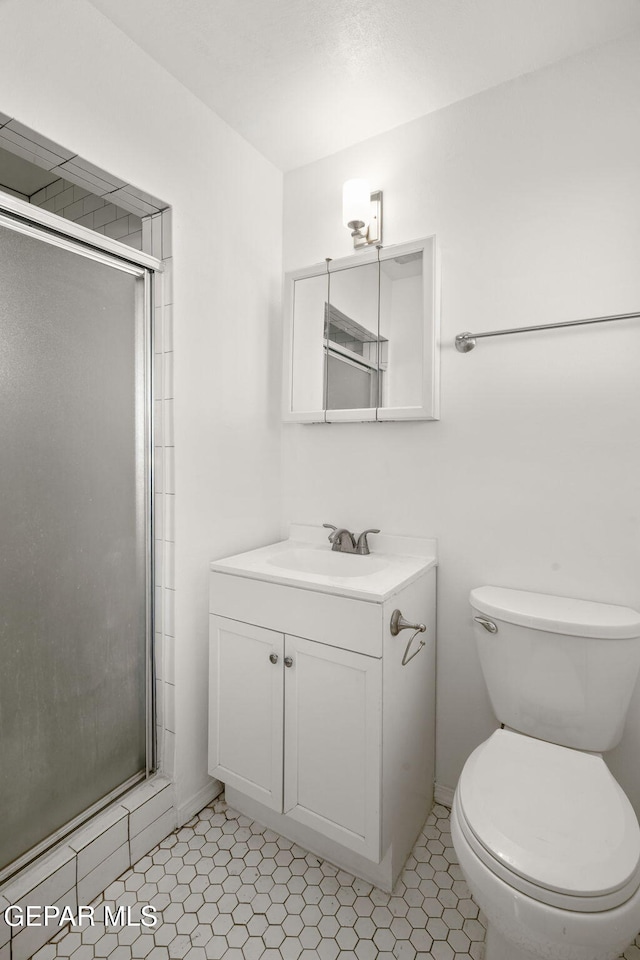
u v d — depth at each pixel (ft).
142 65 4.70
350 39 4.55
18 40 3.74
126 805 4.67
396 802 4.42
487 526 5.24
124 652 4.92
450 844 4.94
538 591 4.96
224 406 5.75
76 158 4.21
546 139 4.88
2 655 3.91
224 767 5.15
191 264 5.27
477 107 5.25
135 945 3.86
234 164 5.86
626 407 4.52
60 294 4.26
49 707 4.25
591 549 4.70
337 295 5.91
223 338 5.72
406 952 3.83
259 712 4.86
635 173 4.48
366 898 4.30
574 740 4.21
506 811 3.26
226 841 4.94
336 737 4.34
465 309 5.32
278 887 4.40
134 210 5.13
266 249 6.41
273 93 5.24
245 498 6.09
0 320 3.84
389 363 5.56
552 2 4.15
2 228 3.84
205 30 4.46
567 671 4.16
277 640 4.71
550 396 4.87
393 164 5.79
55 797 4.31
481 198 5.23
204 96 5.30
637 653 4.09
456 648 5.44
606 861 2.86
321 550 6.00
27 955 3.74
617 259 4.57
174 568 5.10
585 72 4.69
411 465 5.70
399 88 5.16
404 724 4.61
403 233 5.72
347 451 6.18
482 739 5.31
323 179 6.35
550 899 2.73
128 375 4.90
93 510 4.58
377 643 4.09
